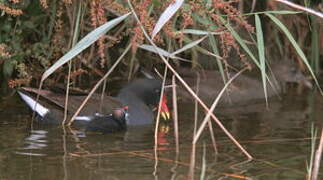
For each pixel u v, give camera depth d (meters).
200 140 11.15
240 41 10.61
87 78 15.02
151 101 13.34
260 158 9.98
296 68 17.38
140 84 13.34
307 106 14.48
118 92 13.82
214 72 16.11
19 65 13.34
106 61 15.16
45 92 12.62
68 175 8.96
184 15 10.52
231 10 11.73
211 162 9.73
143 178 8.88
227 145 10.79
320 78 17.30
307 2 12.84
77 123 12.12
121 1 11.52
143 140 11.14
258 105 14.74
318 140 11.16
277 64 17.38
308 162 9.77
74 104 12.49
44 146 10.51
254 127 12.23
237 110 14.08
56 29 13.59
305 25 16.88
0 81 14.69
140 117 12.59
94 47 14.73
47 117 12.15
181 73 15.97
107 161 9.70
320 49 16.88
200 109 14.00
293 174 9.16
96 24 11.49
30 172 9.06
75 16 13.40
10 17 13.47
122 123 11.96
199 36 13.61
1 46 12.80
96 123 11.83
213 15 10.60
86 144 10.73
